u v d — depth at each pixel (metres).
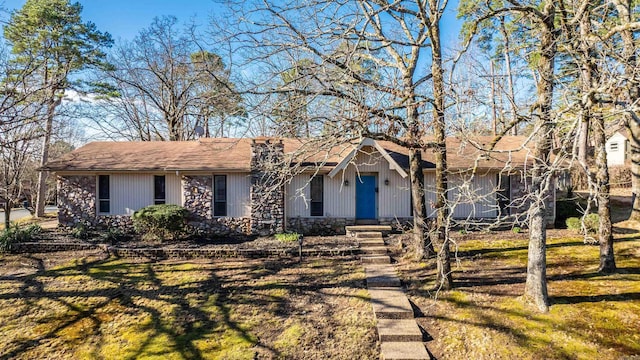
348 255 12.66
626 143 29.25
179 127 30.11
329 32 8.12
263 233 15.44
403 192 16.00
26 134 12.55
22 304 9.36
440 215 9.12
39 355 7.35
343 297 9.25
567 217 16.72
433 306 8.36
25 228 15.00
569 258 10.64
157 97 29.38
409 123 8.81
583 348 6.45
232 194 15.91
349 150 15.94
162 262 12.38
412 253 12.14
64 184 16.19
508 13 9.29
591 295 8.09
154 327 8.19
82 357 7.23
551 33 7.70
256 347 7.30
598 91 5.64
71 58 16.41
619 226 14.13
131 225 16.19
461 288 9.03
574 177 20.62
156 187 16.34
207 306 9.06
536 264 7.79
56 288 10.27
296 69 8.27
